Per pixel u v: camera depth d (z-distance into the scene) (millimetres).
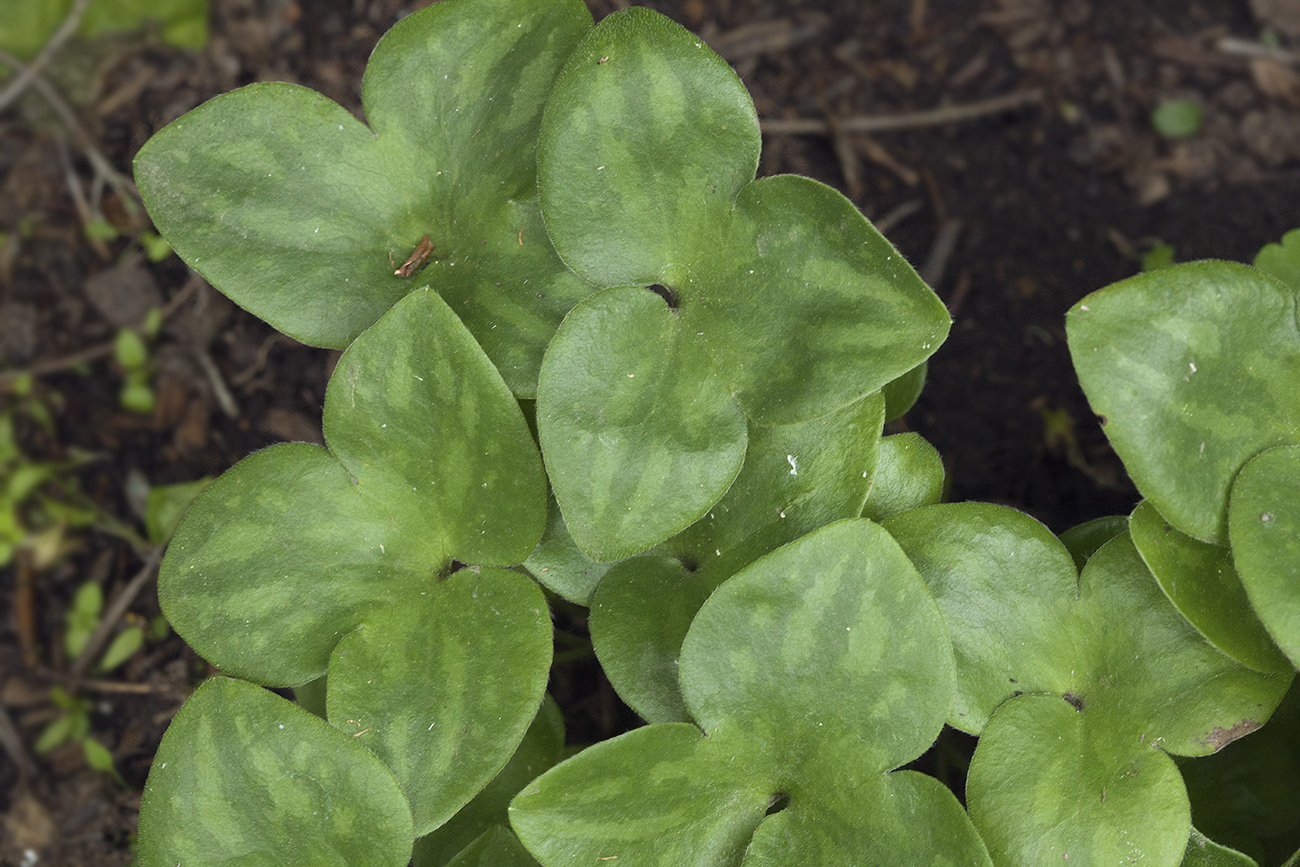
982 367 620
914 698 465
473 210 495
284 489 486
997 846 469
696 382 478
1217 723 473
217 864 471
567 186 477
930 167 661
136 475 627
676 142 477
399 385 480
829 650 467
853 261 470
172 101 652
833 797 469
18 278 651
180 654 608
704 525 490
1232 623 472
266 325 620
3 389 642
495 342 489
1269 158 652
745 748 470
